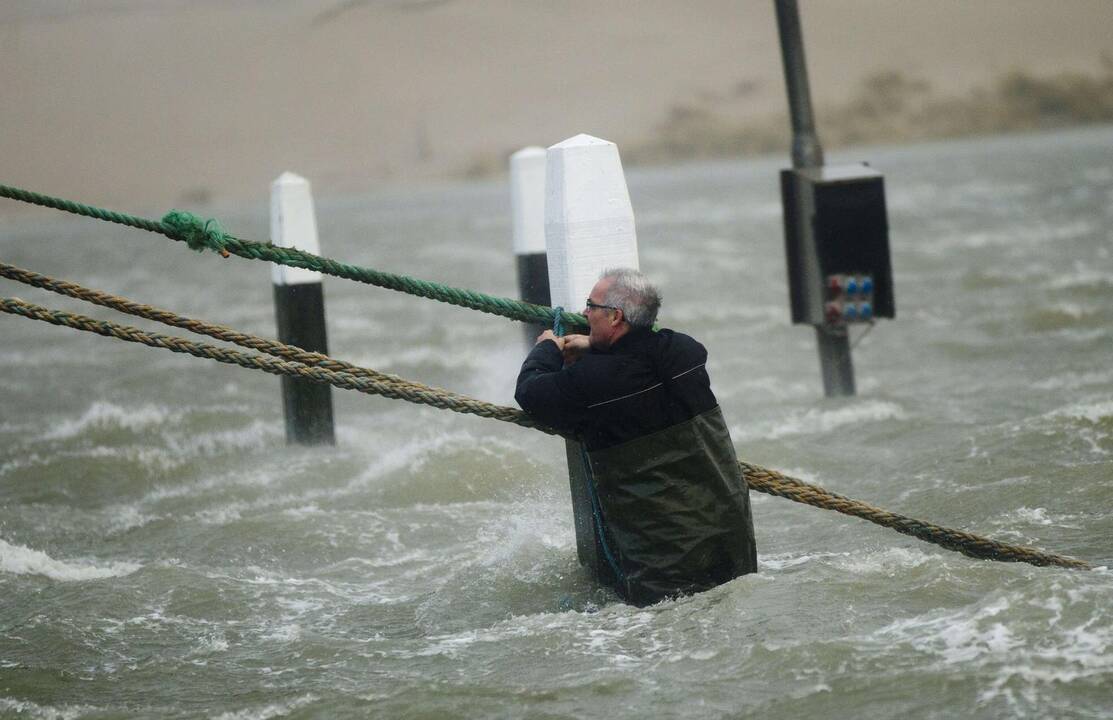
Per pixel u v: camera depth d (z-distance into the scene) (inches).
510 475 1443.2
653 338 919.7
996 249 3784.5
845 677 778.2
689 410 915.4
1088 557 1019.9
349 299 3570.4
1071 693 726.5
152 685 878.4
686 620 887.7
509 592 1042.7
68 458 1656.0
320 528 1274.6
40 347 2950.3
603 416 911.0
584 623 914.7
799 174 1753.2
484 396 2071.9
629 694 792.3
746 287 3284.9
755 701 766.5
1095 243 3772.1
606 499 930.1
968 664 773.3
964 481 1291.8
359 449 1669.5
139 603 1050.1
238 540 1254.3
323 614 1027.9
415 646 922.7
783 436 1605.6
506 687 816.9
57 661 931.3
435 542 1238.3
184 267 5231.3
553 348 948.6
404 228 7224.4
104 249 6796.3
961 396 1792.6
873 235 1727.4
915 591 914.7
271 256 991.6
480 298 992.9
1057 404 1679.4
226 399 2180.1
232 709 820.6
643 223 5920.3
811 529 1193.4
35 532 1363.2
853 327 2522.1
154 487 1565.0
